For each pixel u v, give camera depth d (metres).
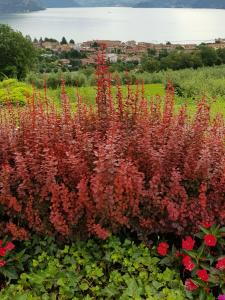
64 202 3.71
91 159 4.04
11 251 3.98
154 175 3.89
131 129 4.54
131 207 3.83
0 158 4.25
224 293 3.49
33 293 3.66
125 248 3.99
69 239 4.08
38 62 37.03
